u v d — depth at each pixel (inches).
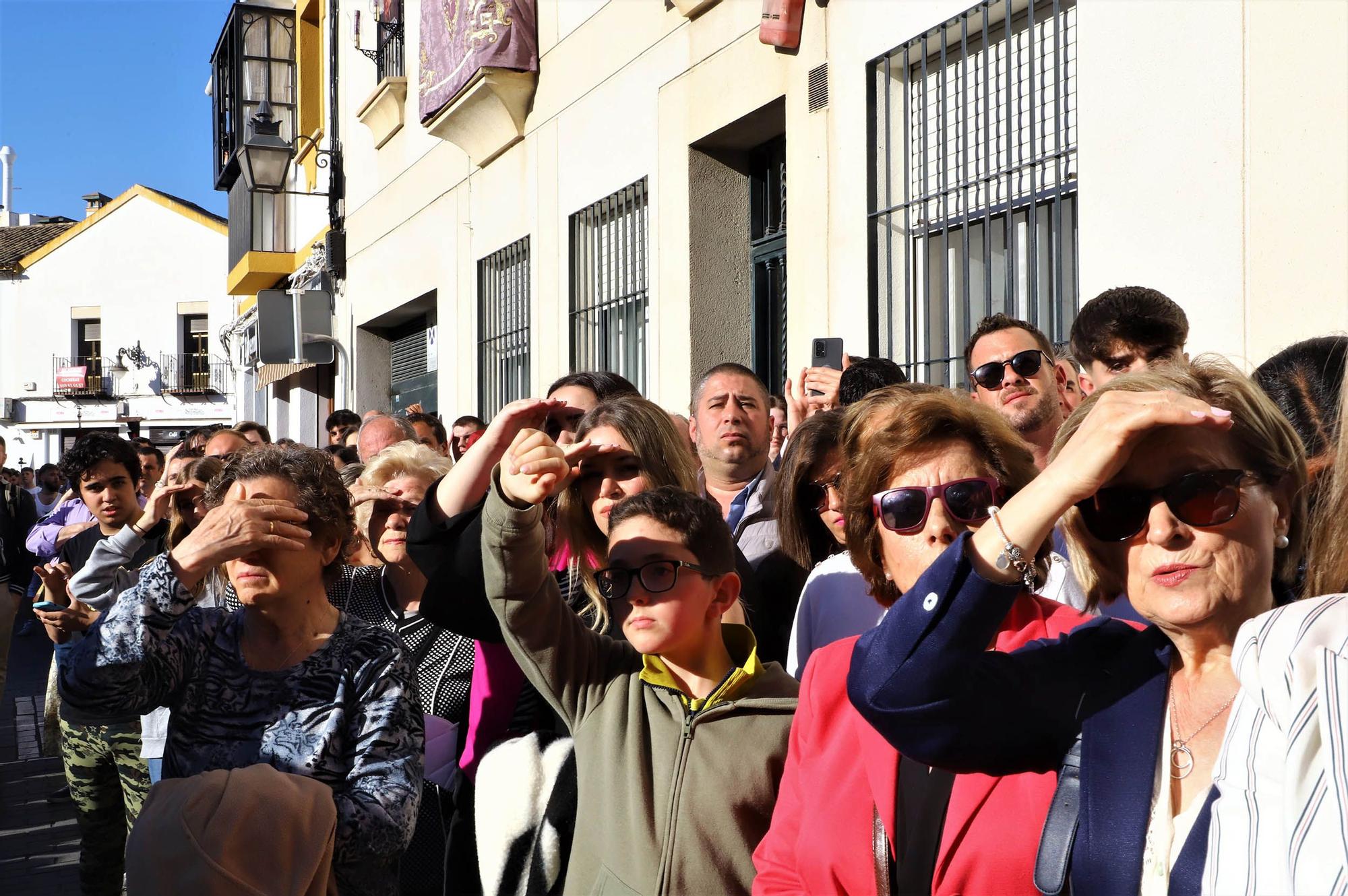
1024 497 61.8
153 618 99.4
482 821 108.3
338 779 98.4
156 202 1412.4
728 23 292.8
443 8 419.2
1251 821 50.0
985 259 220.1
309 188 700.7
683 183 310.0
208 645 104.3
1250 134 166.4
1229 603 60.6
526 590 98.3
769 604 136.8
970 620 61.7
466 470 109.4
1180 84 177.3
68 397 1429.6
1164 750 61.9
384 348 609.9
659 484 118.5
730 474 164.2
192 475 167.8
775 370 306.8
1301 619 49.4
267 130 583.8
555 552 125.5
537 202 396.2
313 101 705.0
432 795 118.3
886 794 75.1
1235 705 53.7
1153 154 181.8
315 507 104.7
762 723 94.0
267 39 743.1
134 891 87.5
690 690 98.0
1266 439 62.3
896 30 239.5
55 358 1444.4
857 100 250.4
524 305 418.9
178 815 88.3
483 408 450.9
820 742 81.4
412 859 115.9
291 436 779.4
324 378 735.7
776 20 267.0
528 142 402.0
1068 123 205.8
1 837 230.1
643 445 118.5
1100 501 62.5
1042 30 211.6
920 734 63.7
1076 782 64.6
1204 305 173.3
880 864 74.4
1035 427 143.2
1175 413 58.0
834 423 123.6
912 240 241.4
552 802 106.9
